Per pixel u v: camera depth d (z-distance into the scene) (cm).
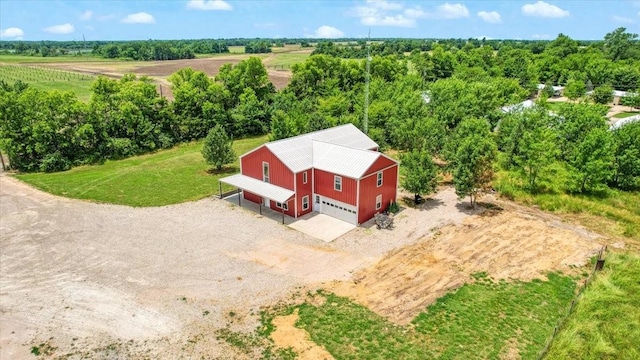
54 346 1791
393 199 3291
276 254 2572
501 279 2288
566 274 2350
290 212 3147
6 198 3578
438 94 6091
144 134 5509
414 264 2452
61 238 2791
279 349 1762
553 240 2762
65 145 4822
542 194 3569
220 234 2852
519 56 10206
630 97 7681
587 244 2712
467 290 2173
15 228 2948
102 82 5578
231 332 1870
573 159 3822
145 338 1836
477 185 3222
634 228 2933
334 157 3148
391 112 5072
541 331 1867
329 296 2133
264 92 7444
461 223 3030
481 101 5275
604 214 3191
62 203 3453
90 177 4219
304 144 3369
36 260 2498
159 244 2705
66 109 4906
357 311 2006
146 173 4312
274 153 3106
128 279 2294
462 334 1842
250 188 3197
